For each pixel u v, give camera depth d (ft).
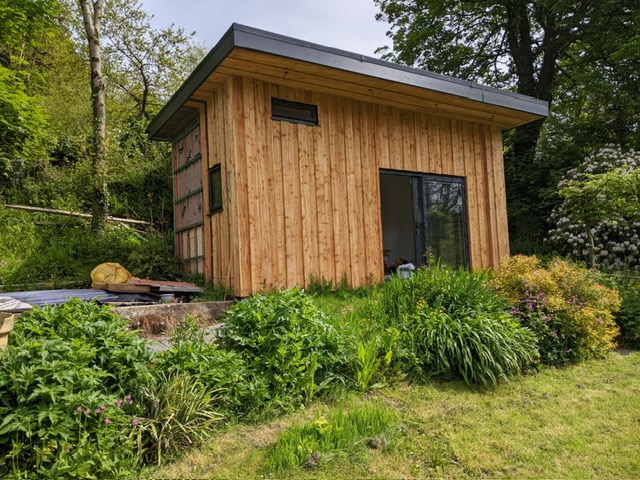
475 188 25.84
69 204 30.27
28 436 6.23
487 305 13.24
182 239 25.07
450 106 22.89
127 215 33.45
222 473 7.19
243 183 17.81
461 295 13.56
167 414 7.88
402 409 9.76
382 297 14.66
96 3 33.63
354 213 20.94
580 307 14.01
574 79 43.39
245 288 17.35
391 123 22.76
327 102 20.65
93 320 9.14
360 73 18.16
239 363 9.49
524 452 8.10
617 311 15.69
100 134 31.91
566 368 12.78
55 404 6.59
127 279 18.47
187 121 24.12
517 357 12.09
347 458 7.64
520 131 41.22
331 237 20.06
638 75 35.94
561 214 32.45
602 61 39.55
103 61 59.41
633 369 12.69
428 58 49.06
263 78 18.44
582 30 37.78
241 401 9.14
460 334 11.59
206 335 11.40
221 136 19.07
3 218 26.35
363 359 10.51
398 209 34.06
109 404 7.18
